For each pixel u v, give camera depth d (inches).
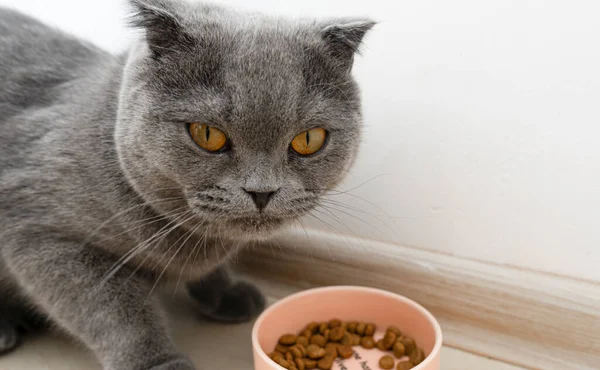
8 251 15.4
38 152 15.4
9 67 17.1
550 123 16.0
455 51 16.9
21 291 16.7
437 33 17.0
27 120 16.1
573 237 16.3
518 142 16.5
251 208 13.5
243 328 18.4
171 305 19.5
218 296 18.7
